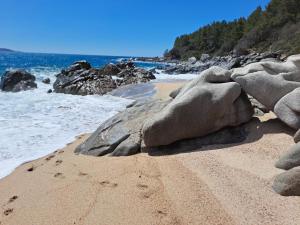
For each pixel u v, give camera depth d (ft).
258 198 13.96
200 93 21.27
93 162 20.62
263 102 22.34
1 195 17.01
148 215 13.51
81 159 21.68
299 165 15.66
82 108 45.42
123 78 87.92
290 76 22.61
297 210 12.85
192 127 20.90
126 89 67.36
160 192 15.35
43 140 28.43
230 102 21.49
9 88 71.00
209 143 20.97
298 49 136.56
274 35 188.44
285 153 16.71
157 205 14.24
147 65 219.61
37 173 19.79
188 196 14.73
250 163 17.31
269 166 16.70
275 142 19.48
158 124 20.79
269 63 23.53
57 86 70.08
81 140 28.14
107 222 13.21
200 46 289.33
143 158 20.15
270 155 17.98
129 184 16.46
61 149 25.55
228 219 12.85
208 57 206.08
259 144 19.66
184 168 17.71
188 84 24.22
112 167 19.13
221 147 20.17
